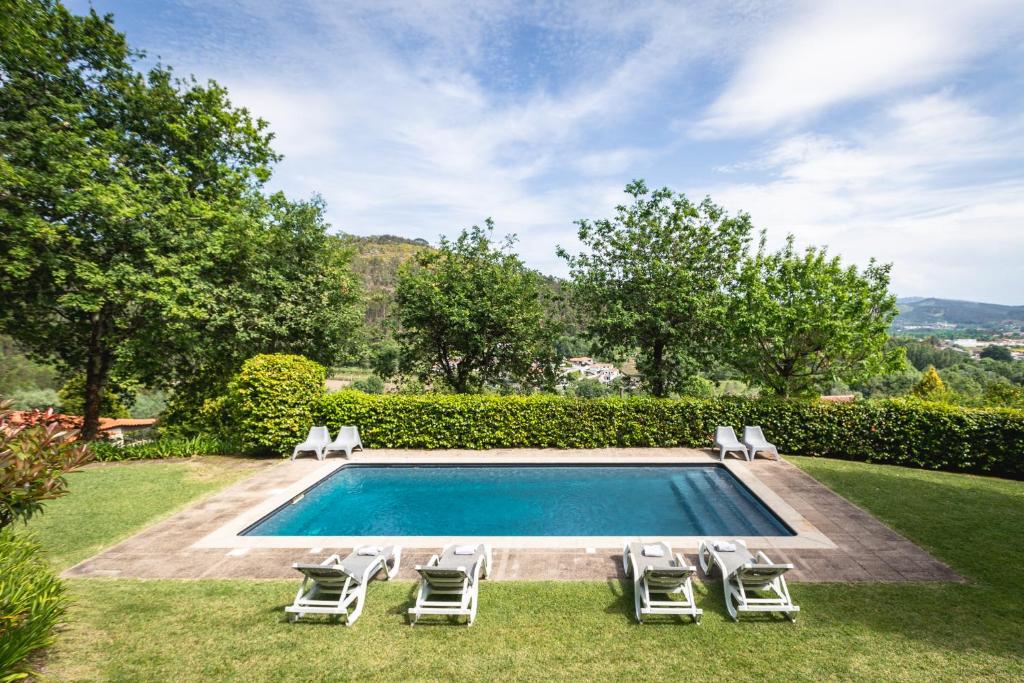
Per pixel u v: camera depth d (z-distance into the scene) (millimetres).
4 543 4941
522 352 18422
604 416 13852
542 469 12492
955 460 11539
